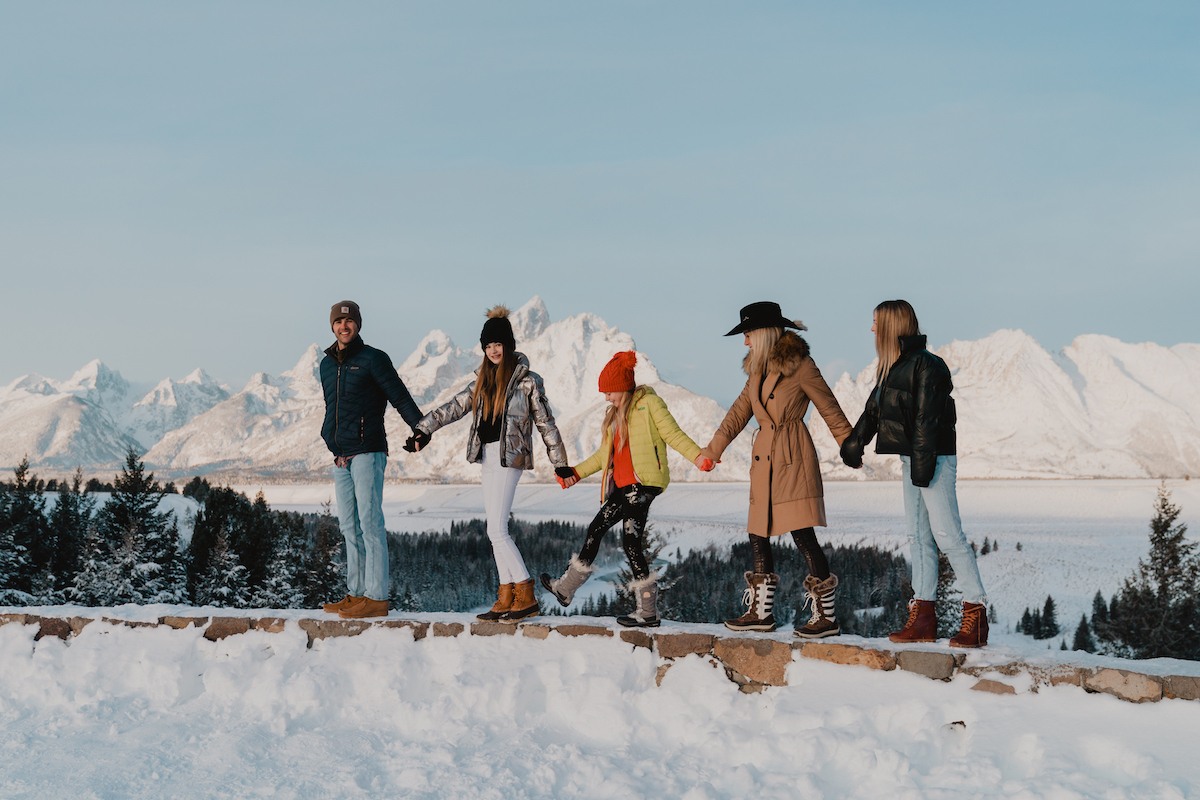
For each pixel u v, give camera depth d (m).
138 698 7.56
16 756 6.41
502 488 7.89
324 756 6.32
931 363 6.80
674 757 6.20
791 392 7.20
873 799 5.46
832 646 6.73
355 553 8.69
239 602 47.12
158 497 48.88
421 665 7.48
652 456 7.45
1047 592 121.00
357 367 8.38
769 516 7.19
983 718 6.01
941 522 6.78
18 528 45.19
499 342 7.91
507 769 5.96
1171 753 5.36
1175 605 45.28
